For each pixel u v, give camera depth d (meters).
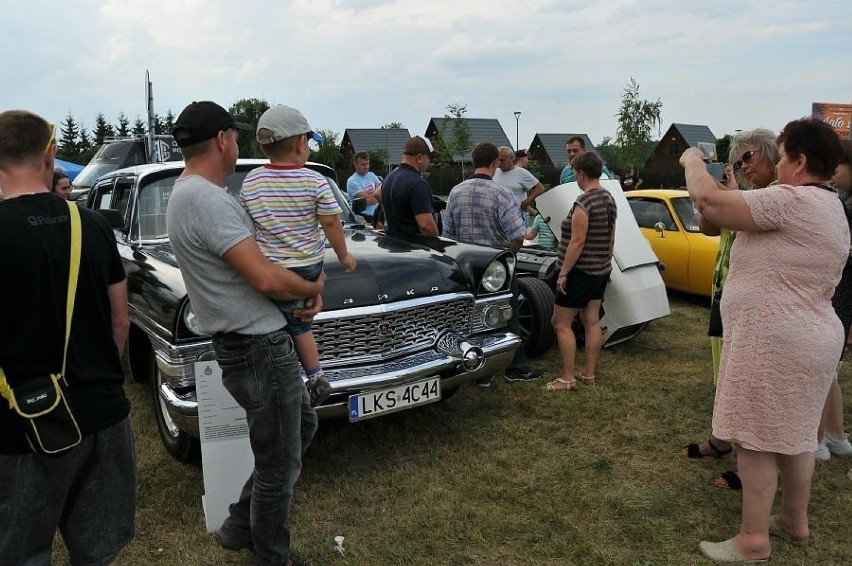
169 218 2.24
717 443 3.62
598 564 2.74
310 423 2.59
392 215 4.60
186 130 2.23
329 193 2.48
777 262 2.54
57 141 2.04
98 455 2.04
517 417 4.27
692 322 6.79
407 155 4.57
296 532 2.96
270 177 2.43
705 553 2.79
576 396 4.61
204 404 2.74
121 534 2.14
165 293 3.13
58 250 1.89
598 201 4.48
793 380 2.55
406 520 3.06
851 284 3.52
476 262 3.96
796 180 2.63
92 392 1.99
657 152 51.88
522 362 4.93
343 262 2.58
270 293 2.21
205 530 2.98
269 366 2.28
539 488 3.35
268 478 2.38
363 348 3.41
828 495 3.26
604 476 3.48
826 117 11.29
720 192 2.55
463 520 3.05
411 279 3.59
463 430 4.06
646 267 5.55
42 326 1.85
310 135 2.51
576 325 5.76
